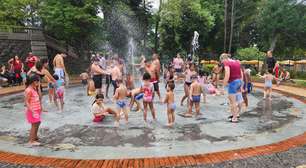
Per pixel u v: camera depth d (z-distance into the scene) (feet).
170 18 92.53
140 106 28.04
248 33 126.62
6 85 49.80
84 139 18.48
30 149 16.47
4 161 14.46
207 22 94.43
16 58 52.85
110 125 22.06
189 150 16.15
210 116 25.27
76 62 91.86
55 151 16.10
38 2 86.89
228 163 14.08
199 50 111.04
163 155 15.34
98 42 98.22
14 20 87.45
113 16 96.94
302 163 14.02
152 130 20.61
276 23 99.86
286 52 120.67
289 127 21.33
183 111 27.61
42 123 22.68
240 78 23.41
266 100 34.81
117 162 14.29
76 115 25.81
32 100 17.42
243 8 113.09
